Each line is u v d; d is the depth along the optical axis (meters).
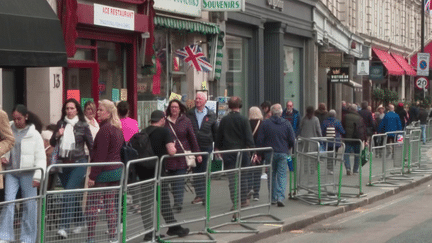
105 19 15.76
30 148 9.38
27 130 9.41
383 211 13.63
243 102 24.39
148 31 17.41
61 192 8.06
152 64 17.67
